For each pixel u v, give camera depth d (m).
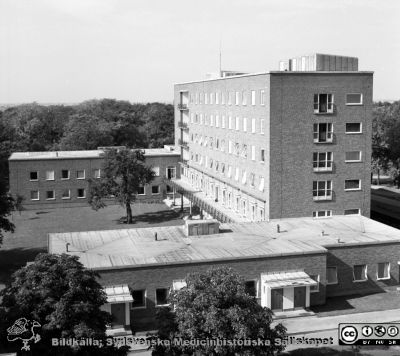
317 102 63.94
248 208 70.75
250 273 44.19
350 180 66.12
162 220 83.50
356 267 48.78
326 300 47.19
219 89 81.25
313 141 64.31
